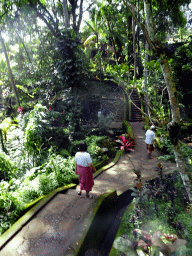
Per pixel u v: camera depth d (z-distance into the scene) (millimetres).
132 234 2936
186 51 11961
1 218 3248
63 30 9609
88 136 10336
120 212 4277
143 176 5750
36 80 13391
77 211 3295
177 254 2203
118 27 16859
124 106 14172
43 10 13328
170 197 4031
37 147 6180
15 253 2434
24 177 5164
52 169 5141
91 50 20375
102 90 14758
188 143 8719
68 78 9836
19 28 14016
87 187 3934
